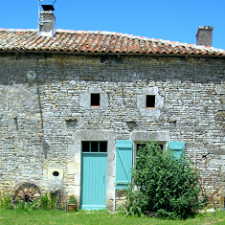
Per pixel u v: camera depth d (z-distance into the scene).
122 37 10.17
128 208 7.95
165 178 7.52
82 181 8.78
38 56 8.93
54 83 8.88
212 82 8.81
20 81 8.95
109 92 8.81
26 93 8.92
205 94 8.79
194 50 8.70
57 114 8.82
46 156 8.74
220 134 8.72
